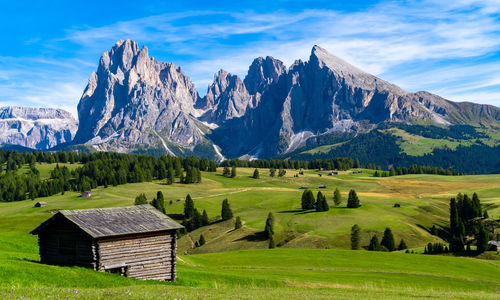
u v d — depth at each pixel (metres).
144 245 38.16
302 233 136.88
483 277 63.78
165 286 32.09
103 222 37.47
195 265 60.75
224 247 130.25
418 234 137.00
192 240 143.50
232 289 32.91
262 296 27.06
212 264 70.12
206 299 24.17
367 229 135.38
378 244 119.56
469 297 31.66
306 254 79.25
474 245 130.25
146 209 42.47
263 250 86.25
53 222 37.91
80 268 34.50
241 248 127.81
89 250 35.59
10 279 28.97
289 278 49.72
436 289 50.19
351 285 45.50
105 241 35.94
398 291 37.38
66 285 30.34
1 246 53.84
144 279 37.34
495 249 111.81
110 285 31.73
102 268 35.47
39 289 24.50
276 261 71.94
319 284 44.91
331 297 28.20
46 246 38.72
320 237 129.12
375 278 55.47
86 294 23.42
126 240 37.19
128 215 40.09
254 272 55.34
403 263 71.56
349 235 130.12
